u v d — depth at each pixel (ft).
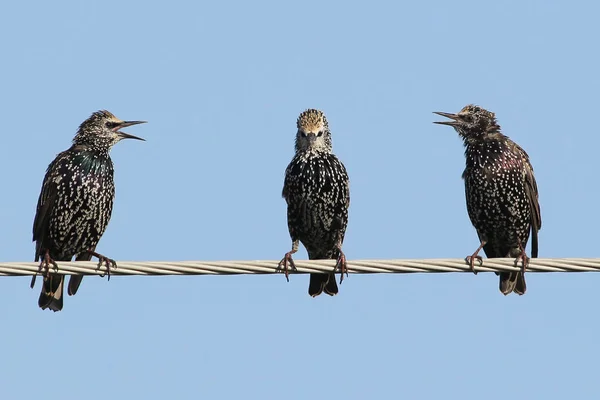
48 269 37.40
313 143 44.47
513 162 46.75
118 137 46.29
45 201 44.88
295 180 44.65
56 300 44.34
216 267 36.50
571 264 36.78
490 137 47.34
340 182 44.47
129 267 36.68
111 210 46.29
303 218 45.11
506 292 44.24
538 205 47.21
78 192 45.03
